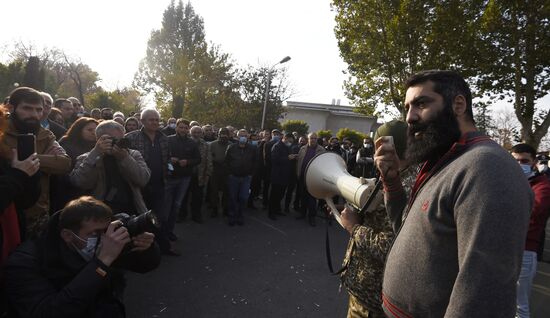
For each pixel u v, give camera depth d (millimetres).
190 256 4660
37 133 2598
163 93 36094
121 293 1904
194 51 30062
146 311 3211
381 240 1688
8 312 1660
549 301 4051
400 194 1573
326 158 2189
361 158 9609
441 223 1085
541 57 12078
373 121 42969
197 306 3365
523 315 3119
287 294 3762
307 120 42312
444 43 12617
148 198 4238
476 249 938
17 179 1817
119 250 1630
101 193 3064
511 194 951
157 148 4418
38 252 1674
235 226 6289
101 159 3078
